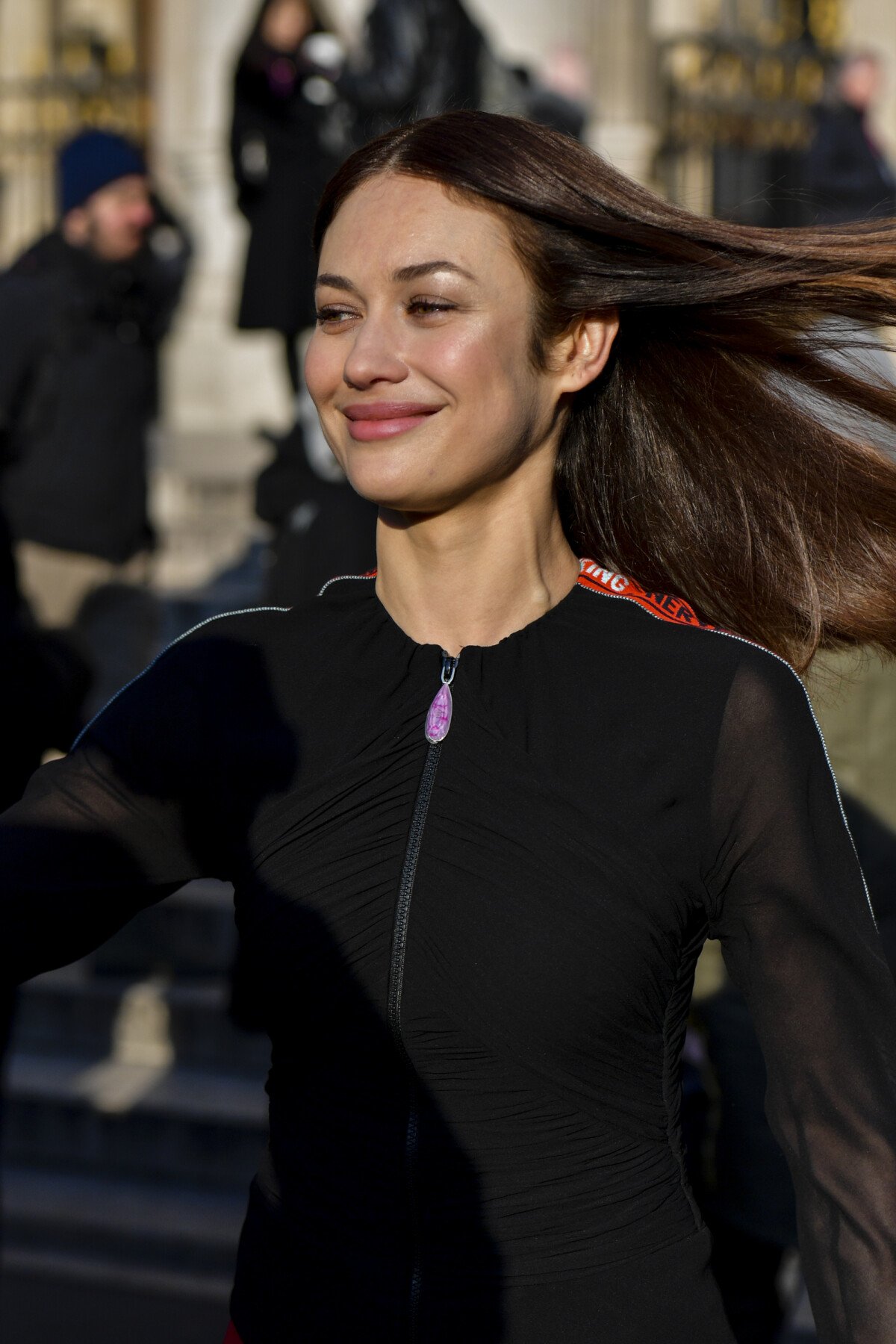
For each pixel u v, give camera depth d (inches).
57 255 232.1
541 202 67.0
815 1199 64.9
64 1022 226.2
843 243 76.4
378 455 67.5
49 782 71.1
